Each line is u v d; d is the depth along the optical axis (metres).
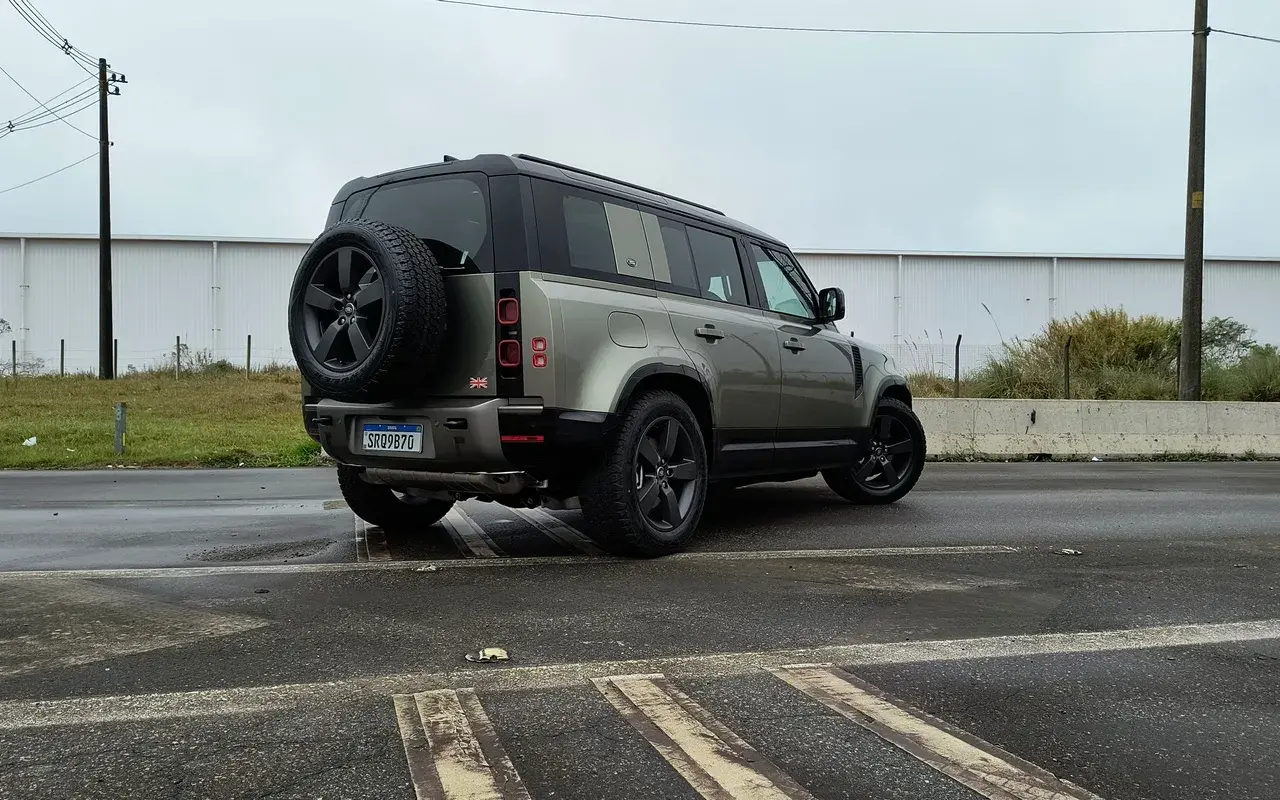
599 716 2.63
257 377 22.88
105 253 22.95
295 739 2.45
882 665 3.15
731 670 3.06
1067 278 37.53
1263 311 38.41
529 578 4.47
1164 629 3.68
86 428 12.93
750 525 6.29
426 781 2.20
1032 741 2.51
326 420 5.05
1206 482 9.52
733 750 2.41
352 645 3.30
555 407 4.48
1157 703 2.83
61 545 5.37
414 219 4.90
